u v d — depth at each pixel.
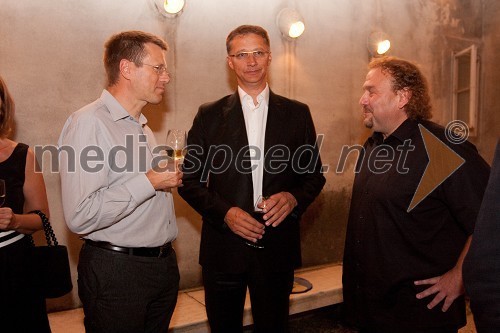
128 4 2.79
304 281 3.25
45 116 2.58
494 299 0.80
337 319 3.44
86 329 1.56
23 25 2.49
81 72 2.66
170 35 2.95
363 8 3.81
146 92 1.58
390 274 1.56
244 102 2.09
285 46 3.43
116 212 1.43
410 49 4.09
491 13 4.47
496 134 4.51
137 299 1.54
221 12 3.13
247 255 1.95
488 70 4.53
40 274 1.71
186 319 2.61
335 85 3.71
